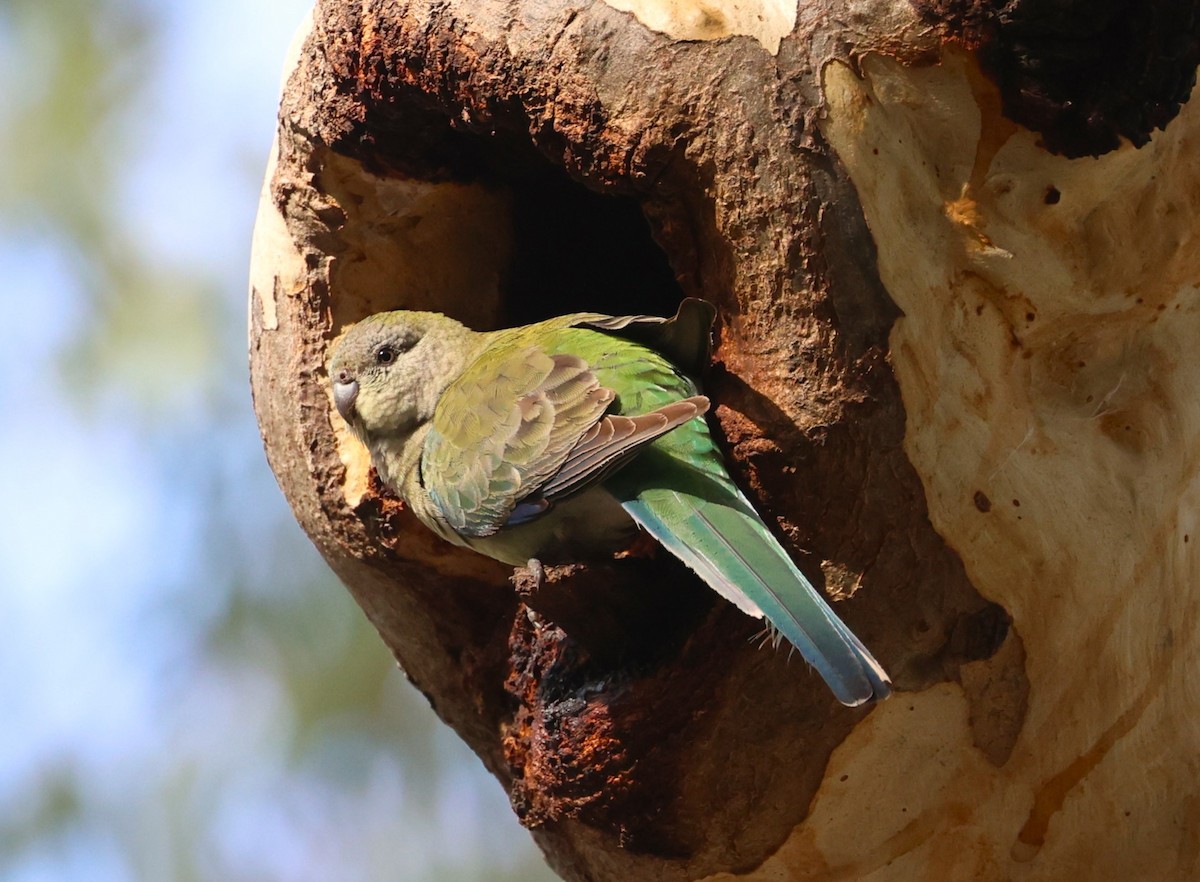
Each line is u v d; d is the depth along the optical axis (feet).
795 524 23.41
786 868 25.11
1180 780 25.58
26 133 47.21
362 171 28.27
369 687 48.21
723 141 23.31
